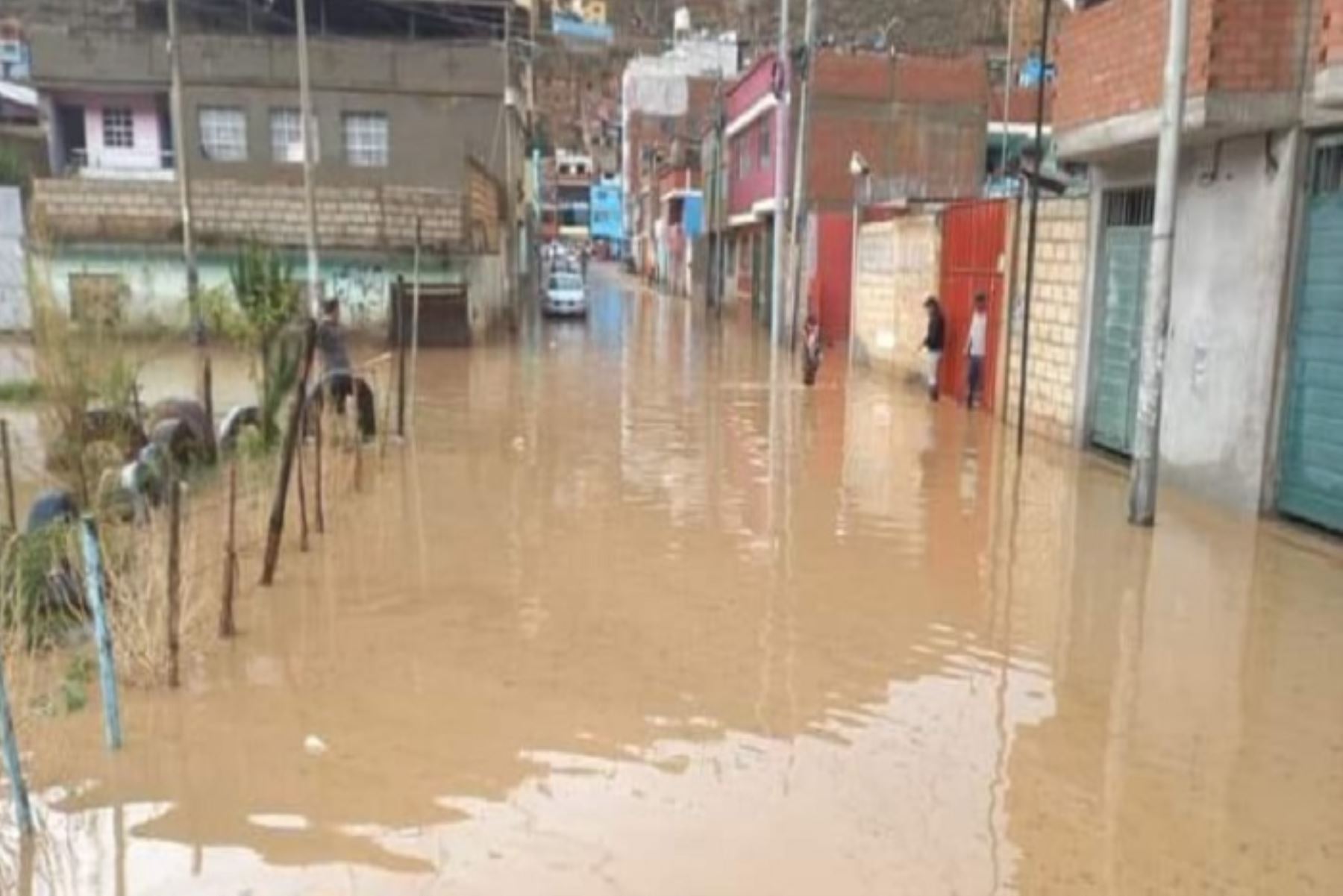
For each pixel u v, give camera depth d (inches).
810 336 786.8
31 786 187.5
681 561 330.6
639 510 395.5
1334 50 321.1
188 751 201.8
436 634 264.2
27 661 228.1
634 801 186.7
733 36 2049.7
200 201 1016.2
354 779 192.4
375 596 292.2
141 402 516.4
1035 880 164.6
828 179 1234.0
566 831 176.6
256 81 1317.7
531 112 1822.1
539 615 279.3
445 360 913.5
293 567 315.9
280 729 211.5
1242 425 393.1
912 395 727.1
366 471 455.8
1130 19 419.2
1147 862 170.6
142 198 1016.9
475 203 1071.0
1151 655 259.3
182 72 1204.5
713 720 219.5
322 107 1314.0
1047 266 562.6
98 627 202.2
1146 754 207.8
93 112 1363.2
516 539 352.8
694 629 271.4
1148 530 373.7
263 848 170.6
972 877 165.2
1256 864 170.9
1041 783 195.3
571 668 244.5
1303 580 317.7
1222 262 406.3
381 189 1031.6
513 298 1456.7
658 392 730.8
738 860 168.7
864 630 273.6
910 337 787.4
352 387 495.2
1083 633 273.4
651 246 2844.5
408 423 584.4
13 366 658.2
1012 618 283.4
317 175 1318.9
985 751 207.8
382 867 165.8
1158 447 381.1
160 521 307.1
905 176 1243.8
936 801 188.1
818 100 1222.9
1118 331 497.0
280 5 1387.8
